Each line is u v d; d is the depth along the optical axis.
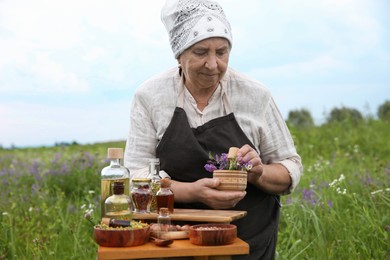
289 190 3.11
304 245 4.71
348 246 4.59
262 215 3.06
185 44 2.79
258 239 3.00
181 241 2.50
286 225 5.46
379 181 6.16
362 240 4.66
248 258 2.96
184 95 3.05
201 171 2.98
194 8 2.82
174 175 3.02
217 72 2.81
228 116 3.02
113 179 2.77
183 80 3.05
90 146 13.72
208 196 2.76
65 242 5.14
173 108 3.04
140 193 2.74
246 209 3.01
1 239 5.08
